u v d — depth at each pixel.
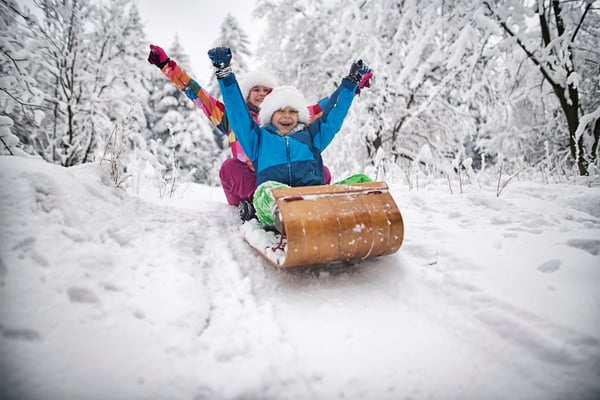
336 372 1.34
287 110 2.91
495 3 6.06
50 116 7.71
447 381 1.30
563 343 1.37
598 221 2.71
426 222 2.97
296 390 1.21
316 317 1.71
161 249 2.04
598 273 1.84
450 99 9.59
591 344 1.34
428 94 8.55
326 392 1.24
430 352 1.46
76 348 1.24
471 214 3.06
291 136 2.71
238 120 2.52
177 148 14.86
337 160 7.92
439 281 1.95
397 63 8.00
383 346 1.50
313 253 1.87
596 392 1.17
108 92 8.30
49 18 6.86
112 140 2.99
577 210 3.12
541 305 1.61
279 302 1.82
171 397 1.12
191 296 1.64
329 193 2.02
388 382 1.30
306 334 1.57
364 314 1.75
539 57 6.55
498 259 2.12
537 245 2.26
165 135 15.21
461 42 5.86
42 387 1.08
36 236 1.61
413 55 6.37
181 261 1.97
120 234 1.99
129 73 8.34
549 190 3.59
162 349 1.31
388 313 1.76
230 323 1.55
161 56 2.97
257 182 2.60
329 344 1.51
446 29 6.46
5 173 1.81
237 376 1.22
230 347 1.36
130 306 1.50
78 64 7.47
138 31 8.66
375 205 2.06
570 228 2.56
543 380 1.25
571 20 6.35
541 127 8.64
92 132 7.85
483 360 1.39
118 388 1.13
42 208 1.78
